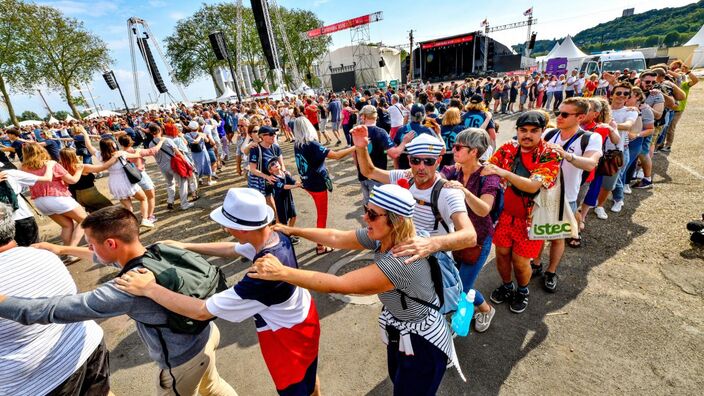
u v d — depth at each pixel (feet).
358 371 8.38
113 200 26.37
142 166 19.02
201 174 26.16
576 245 12.66
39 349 5.11
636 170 18.85
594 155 8.76
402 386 5.67
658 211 14.58
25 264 4.93
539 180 7.65
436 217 6.83
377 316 10.27
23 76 95.66
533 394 7.30
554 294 10.33
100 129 68.28
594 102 11.75
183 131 32.60
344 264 13.09
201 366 5.71
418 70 145.48
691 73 21.35
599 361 7.92
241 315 4.99
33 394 5.14
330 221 17.57
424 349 5.48
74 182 14.49
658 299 9.62
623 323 8.93
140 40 118.93
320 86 153.48
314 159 12.23
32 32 93.20
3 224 4.84
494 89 49.70
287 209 14.05
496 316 9.67
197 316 4.80
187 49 139.03
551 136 10.19
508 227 8.97
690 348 7.98
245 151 18.71
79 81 107.55
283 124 42.80
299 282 4.64
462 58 130.41
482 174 7.54
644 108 15.65
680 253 11.50
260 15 82.69
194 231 18.04
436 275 5.49
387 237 5.21
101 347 6.22
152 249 5.43
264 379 8.41
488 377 7.79
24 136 55.42
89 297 4.45
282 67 148.15
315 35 138.10
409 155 6.70
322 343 9.37
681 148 22.70
